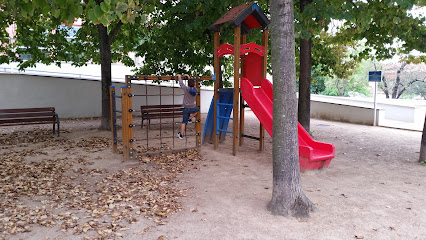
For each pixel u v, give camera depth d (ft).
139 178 19.33
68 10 11.93
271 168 21.97
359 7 25.80
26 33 37.65
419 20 27.32
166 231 12.49
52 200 15.69
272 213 14.07
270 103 25.35
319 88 111.04
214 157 24.97
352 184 18.39
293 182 14.02
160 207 14.89
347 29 33.06
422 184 18.39
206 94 63.36
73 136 32.01
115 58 44.73
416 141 32.83
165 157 24.30
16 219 13.30
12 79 45.78
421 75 115.34
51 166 21.36
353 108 49.47
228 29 34.63
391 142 32.22
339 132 39.24
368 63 111.14
